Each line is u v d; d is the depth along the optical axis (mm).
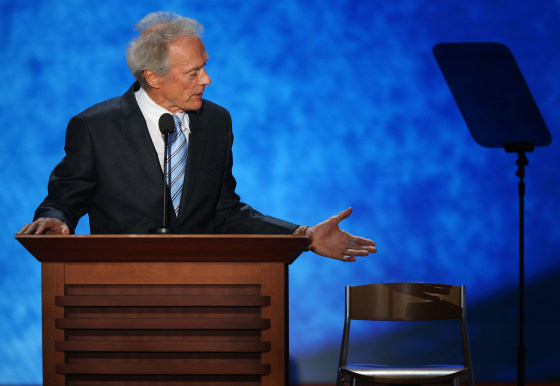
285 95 14852
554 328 14898
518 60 14742
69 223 7473
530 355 14938
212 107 8648
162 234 6336
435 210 14836
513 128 8328
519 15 14727
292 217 14844
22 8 14883
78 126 8117
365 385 10500
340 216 7875
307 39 14828
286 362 6453
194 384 6387
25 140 14969
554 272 14812
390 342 15031
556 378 14875
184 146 8250
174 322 6398
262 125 14836
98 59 14922
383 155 14852
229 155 8617
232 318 6422
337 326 14961
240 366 6344
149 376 6418
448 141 14836
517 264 14836
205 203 8180
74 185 7945
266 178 14844
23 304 14992
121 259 6426
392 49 14836
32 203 14977
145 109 8312
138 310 6461
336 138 14852
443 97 14828
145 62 7844
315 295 14938
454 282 14859
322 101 14859
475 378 14953
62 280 6480
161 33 7879
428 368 9375
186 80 7922
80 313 6496
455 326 15016
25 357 15023
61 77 14930
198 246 6266
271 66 14836
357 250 7875
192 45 7922
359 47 14844
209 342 6387
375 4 14797
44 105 14945
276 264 6445
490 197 14828
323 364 14969
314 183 14859
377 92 14836
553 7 14719
